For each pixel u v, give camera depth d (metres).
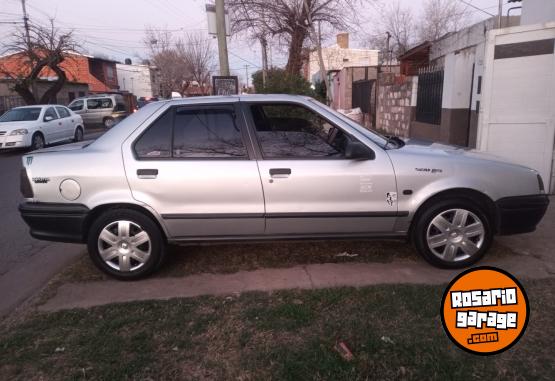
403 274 3.87
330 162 3.82
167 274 4.08
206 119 3.93
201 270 4.14
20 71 25.02
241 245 4.71
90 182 3.84
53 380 2.60
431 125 11.13
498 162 3.94
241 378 2.55
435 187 3.81
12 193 8.43
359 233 3.97
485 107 6.21
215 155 3.86
